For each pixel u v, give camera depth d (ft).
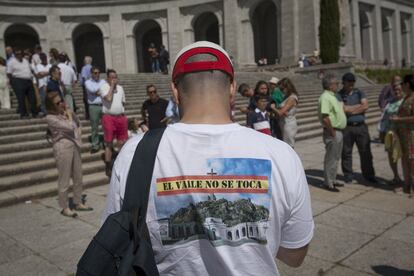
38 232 17.29
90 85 30.01
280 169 4.57
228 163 4.50
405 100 20.51
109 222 4.42
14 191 23.17
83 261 4.34
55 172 26.03
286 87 23.70
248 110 23.57
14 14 106.11
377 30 128.26
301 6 99.45
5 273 13.50
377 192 21.65
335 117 21.44
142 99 47.26
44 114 35.58
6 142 29.35
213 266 4.42
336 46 84.74
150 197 4.53
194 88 4.84
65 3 111.55
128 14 116.67
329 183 22.08
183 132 4.74
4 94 37.55
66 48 113.50
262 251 4.46
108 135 26.53
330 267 13.08
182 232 4.44
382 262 13.29
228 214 4.42
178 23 113.70
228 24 107.76
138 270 4.24
